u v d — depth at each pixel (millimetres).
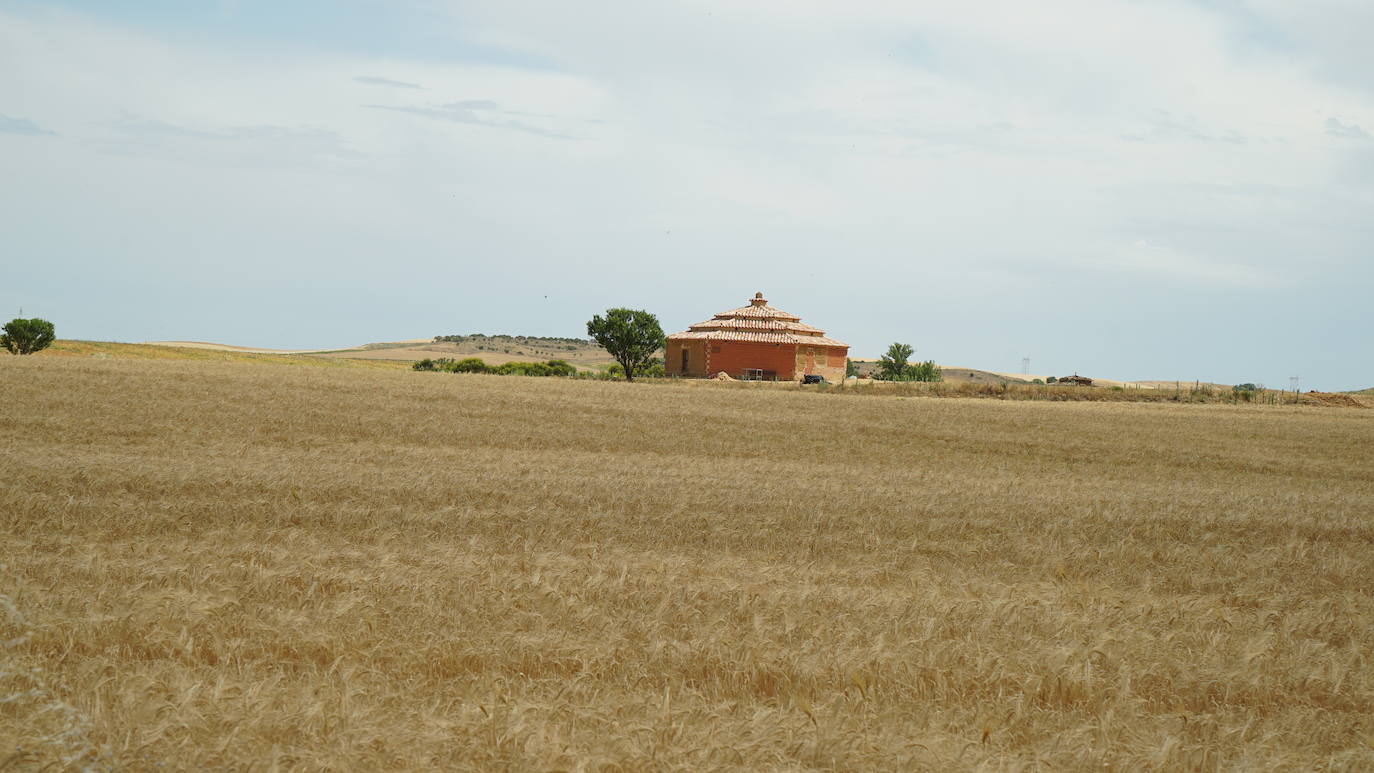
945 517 20625
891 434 43156
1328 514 23531
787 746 7207
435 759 6875
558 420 41719
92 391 41844
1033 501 24000
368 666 8852
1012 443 42031
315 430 34438
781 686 8836
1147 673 9484
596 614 10688
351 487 21344
